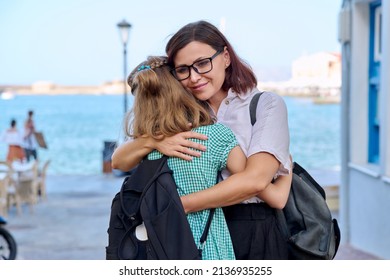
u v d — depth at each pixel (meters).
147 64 2.28
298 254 2.35
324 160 33.81
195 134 2.21
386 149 6.70
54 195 15.66
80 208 13.11
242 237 2.32
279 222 2.35
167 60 2.29
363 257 6.93
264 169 2.18
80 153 41.75
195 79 2.24
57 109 93.38
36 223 11.13
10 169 11.69
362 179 7.42
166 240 2.09
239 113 2.32
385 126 6.70
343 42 7.78
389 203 6.58
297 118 61.88
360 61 7.61
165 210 2.11
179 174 2.22
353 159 7.73
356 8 7.54
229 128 2.27
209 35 2.25
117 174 20.14
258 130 2.26
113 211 2.24
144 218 2.12
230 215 2.36
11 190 11.85
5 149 44.59
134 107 2.28
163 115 2.20
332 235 2.38
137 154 2.29
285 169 2.28
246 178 2.16
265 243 2.32
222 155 2.22
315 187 2.48
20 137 19.27
